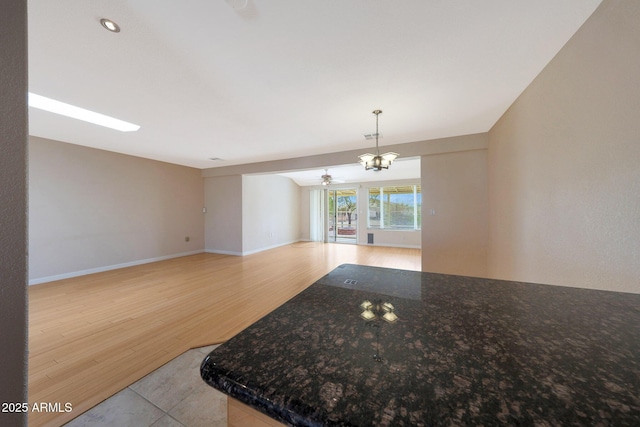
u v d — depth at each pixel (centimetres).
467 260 354
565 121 162
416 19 140
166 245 538
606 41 125
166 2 127
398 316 66
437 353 48
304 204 850
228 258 552
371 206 764
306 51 167
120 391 153
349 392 38
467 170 355
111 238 444
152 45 159
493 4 130
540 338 54
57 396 148
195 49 164
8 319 63
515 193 243
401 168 602
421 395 37
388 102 245
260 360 46
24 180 67
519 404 35
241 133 340
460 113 273
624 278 118
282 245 745
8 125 64
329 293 85
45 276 366
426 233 377
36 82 204
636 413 33
